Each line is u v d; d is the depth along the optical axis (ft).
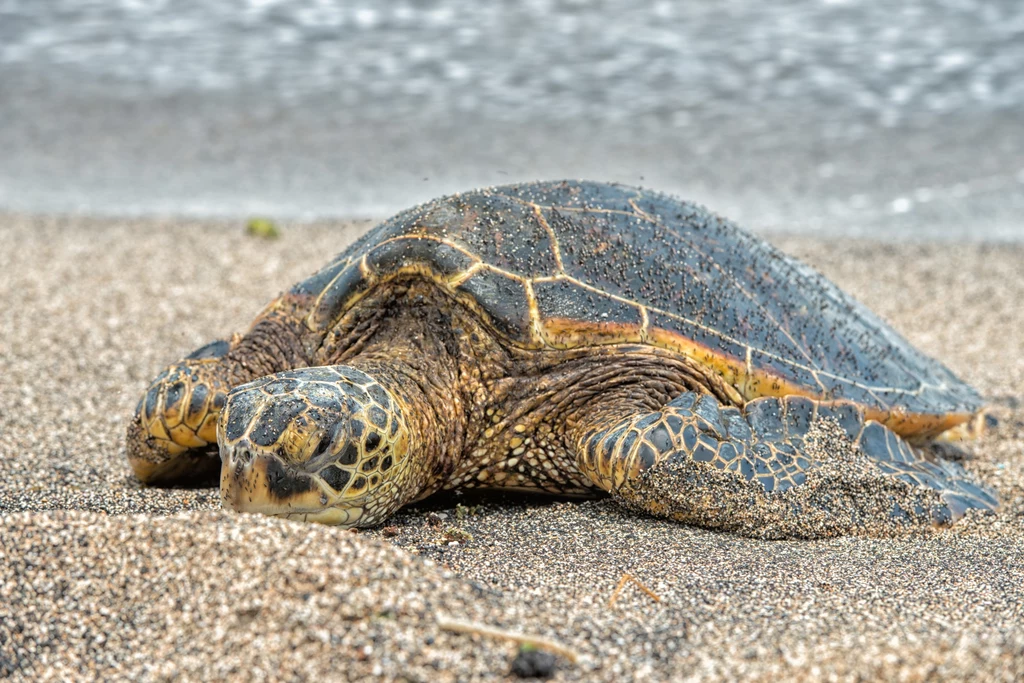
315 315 64.90
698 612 42.68
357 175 158.51
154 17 237.86
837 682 36.27
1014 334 104.17
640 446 55.11
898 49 213.87
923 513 57.52
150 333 99.55
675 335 62.64
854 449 60.59
